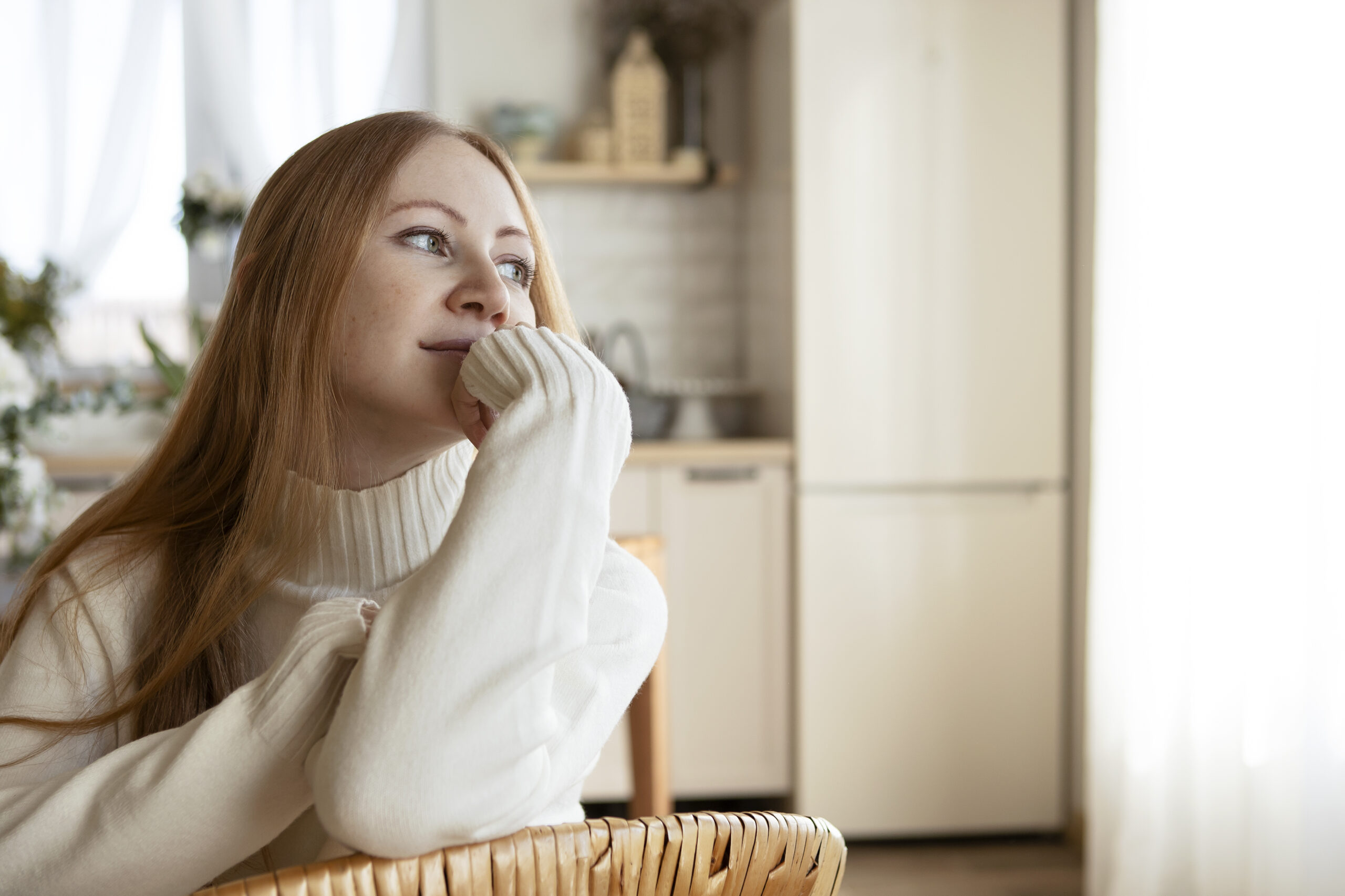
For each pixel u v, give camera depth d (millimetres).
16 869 551
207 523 742
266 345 698
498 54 3412
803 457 2861
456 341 667
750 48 3320
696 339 3523
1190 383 2152
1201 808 2135
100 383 3301
